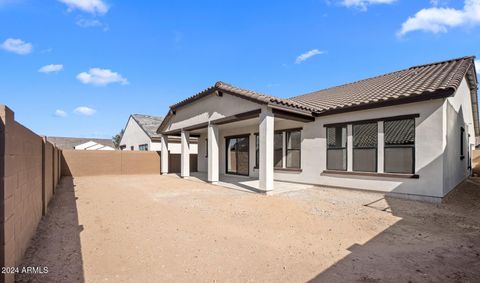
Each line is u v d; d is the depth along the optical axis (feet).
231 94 33.27
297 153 37.96
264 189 29.07
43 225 17.35
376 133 29.04
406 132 26.81
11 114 9.53
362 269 11.25
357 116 30.45
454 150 30.83
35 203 16.05
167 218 19.51
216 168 39.04
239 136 48.29
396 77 40.55
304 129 36.35
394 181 27.30
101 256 12.37
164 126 55.93
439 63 39.88
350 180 31.01
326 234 15.99
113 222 18.37
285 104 29.84
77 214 20.63
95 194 30.76
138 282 9.98
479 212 21.31
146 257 12.35
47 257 12.12
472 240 14.94
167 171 57.72
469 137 46.24
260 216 19.95
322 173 33.76
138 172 59.16
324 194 28.86
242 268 11.31
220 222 18.44
